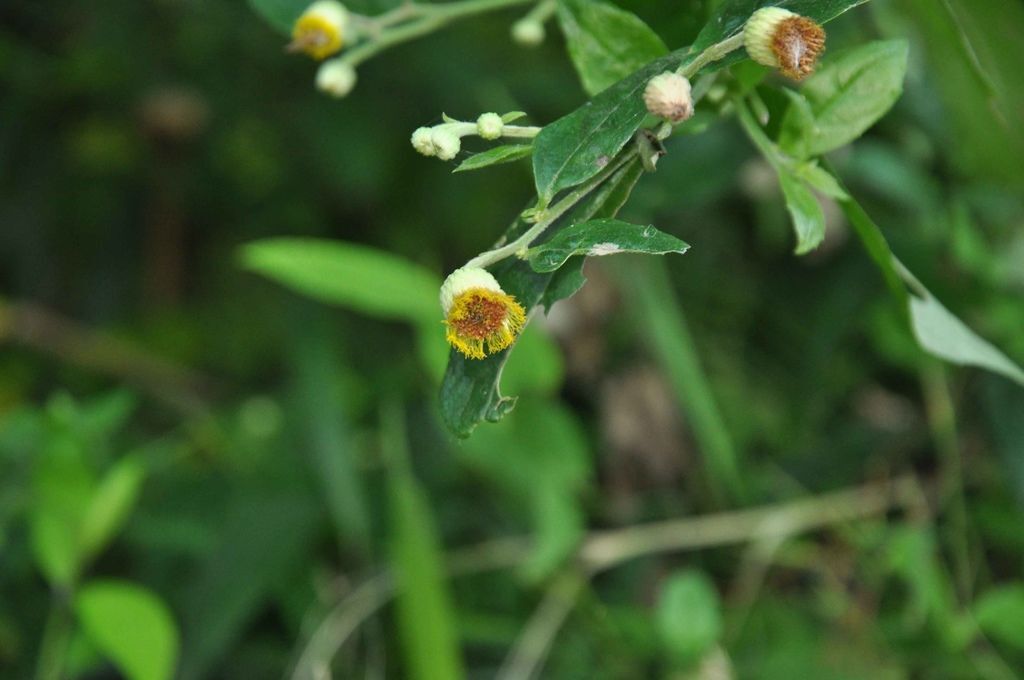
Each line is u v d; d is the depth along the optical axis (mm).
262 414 901
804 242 443
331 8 500
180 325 1067
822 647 710
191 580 783
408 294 676
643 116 417
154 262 1104
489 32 921
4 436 740
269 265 659
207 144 1044
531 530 792
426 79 916
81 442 682
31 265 1119
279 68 999
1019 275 716
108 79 1044
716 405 842
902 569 676
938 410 734
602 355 869
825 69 453
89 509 669
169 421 1025
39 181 1107
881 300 779
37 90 1073
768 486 811
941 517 768
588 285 857
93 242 1126
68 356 1060
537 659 738
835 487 806
